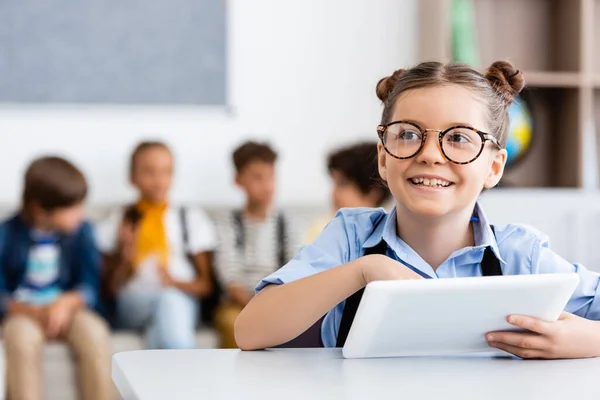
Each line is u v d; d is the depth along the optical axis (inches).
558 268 54.6
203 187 144.8
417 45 149.9
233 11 145.3
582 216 151.6
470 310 42.1
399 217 53.9
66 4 140.4
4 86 138.7
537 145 155.2
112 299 127.0
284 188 147.5
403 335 42.8
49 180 118.7
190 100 144.3
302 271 51.3
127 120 142.4
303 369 41.2
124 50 142.3
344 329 53.6
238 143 145.9
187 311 123.0
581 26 146.3
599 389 37.4
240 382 38.3
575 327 44.6
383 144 51.0
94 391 112.7
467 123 49.7
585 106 146.8
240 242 130.0
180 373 40.1
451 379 39.3
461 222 52.5
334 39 148.3
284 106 147.2
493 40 154.5
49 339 116.3
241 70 145.7
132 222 127.8
